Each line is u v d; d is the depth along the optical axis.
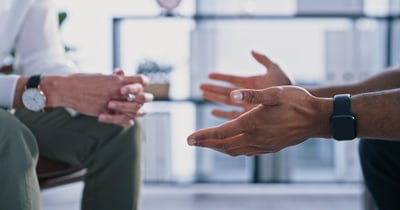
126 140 1.06
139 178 1.09
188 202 2.25
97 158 1.06
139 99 0.98
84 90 0.96
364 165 1.05
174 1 2.22
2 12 1.10
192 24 2.27
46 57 1.17
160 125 2.27
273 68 1.07
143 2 2.26
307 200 2.29
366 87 1.01
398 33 2.26
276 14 2.24
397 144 0.97
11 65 1.26
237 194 2.38
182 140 2.34
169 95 2.24
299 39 2.32
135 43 2.26
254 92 0.69
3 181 0.76
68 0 2.18
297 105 0.70
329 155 2.56
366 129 0.71
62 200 1.54
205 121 2.31
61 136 1.07
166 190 2.36
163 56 2.27
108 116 0.98
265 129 0.71
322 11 2.26
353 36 2.19
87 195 1.08
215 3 2.27
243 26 2.30
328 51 2.20
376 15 2.25
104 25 2.22
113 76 0.98
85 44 2.20
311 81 2.30
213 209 2.14
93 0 2.20
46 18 1.20
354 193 2.35
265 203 2.24
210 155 2.38
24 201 0.75
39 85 0.96
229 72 2.28
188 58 2.24
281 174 2.33
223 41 2.28
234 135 0.71
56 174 1.03
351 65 2.20
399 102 0.70
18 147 0.77
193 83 2.25
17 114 1.11
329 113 0.71
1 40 1.12
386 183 1.02
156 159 2.29
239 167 2.46
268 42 2.31
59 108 1.09
